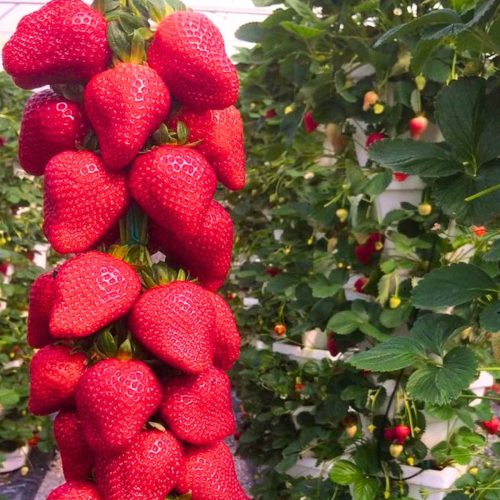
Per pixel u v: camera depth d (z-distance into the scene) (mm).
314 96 753
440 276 431
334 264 833
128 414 311
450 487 705
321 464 851
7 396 1083
